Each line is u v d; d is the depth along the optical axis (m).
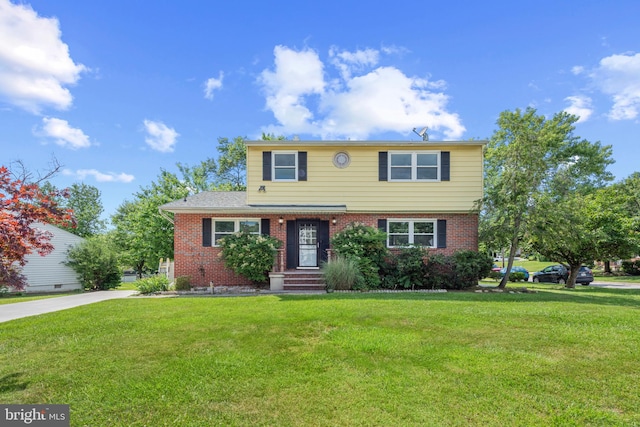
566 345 4.96
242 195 16.03
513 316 6.76
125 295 12.48
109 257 18.58
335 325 6.15
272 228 13.80
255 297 10.04
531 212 11.51
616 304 8.49
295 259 13.78
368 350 4.80
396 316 6.76
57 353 4.82
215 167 33.72
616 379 3.82
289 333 5.69
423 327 5.97
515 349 4.80
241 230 13.52
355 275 11.71
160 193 24.38
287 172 13.98
